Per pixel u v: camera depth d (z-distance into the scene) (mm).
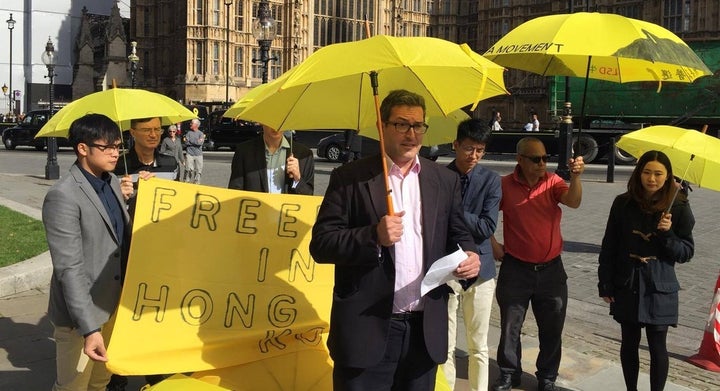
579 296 8211
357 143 10570
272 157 5316
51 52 23266
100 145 3766
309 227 4426
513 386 5266
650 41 4035
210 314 4168
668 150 4934
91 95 4699
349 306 3074
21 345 5848
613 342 6484
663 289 4566
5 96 58688
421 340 3189
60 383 3975
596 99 29688
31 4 59594
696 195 17688
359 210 3096
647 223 4582
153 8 54219
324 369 4203
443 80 3410
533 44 4172
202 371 4043
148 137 5078
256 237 4344
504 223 5148
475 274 3123
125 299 3965
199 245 4215
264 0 18578
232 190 4332
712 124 28562
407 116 3068
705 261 9938
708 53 27703
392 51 3008
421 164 3264
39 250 8758
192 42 49938
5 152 33344
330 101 3678
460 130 4668
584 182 20422
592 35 4066
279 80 3482
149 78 54469
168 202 4184
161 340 4004
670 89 28062
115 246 3957
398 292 3131
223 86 50281
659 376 4656
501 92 3293
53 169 19406
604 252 4832
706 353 5961
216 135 35938
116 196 4070
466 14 62094
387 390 3182
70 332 3910
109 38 54281
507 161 28531
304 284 4395
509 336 5102
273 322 4289
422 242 3170
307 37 54969
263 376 4121
